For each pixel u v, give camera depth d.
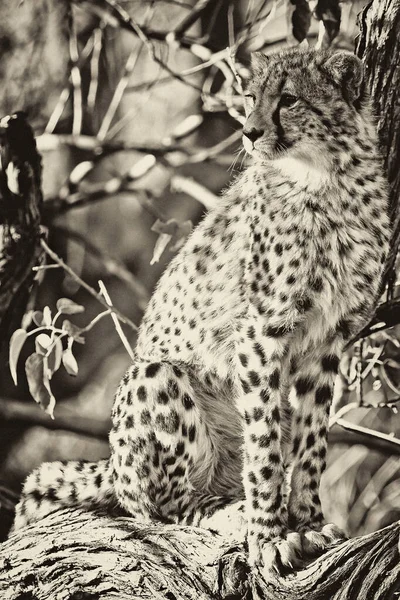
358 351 12.14
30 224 11.45
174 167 16.88
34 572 9.08
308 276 9.62
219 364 10.27
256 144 9.70
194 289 10.40
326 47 11.23
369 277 9.75
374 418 15.45
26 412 15.77
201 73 19.08
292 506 9.47
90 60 18.70
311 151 9.62
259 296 9.71
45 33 17.17
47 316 11.23
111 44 18.56
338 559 7.79
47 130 15.85
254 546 8.73
